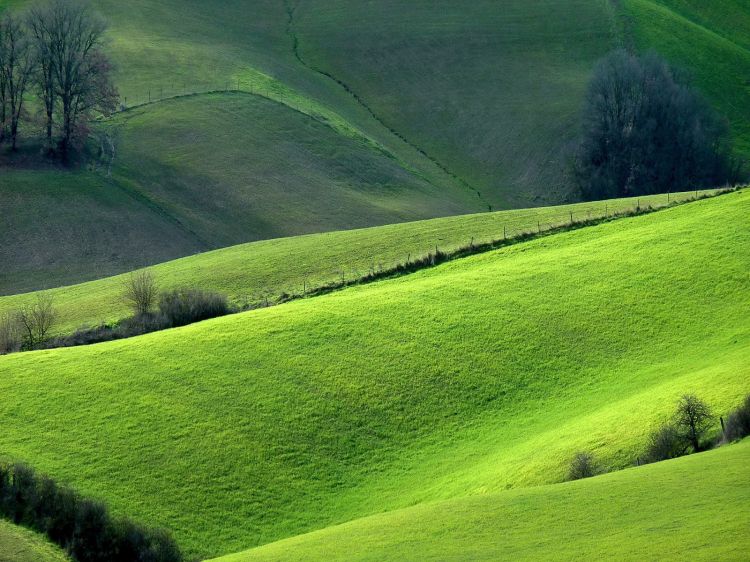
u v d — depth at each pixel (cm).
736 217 7306
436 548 3120
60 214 11281
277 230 12162
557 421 4934
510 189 14638
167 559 3853
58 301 7900
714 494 3073
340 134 14800
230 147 13650
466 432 5038
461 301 6372
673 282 6347
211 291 7275
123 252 10956
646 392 4850
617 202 8756
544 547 2909
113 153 12875
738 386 4328
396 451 4912
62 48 12375
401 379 5472
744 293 6075
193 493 4469
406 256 7712
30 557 3656
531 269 6856
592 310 6131
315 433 5006
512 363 5609
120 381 5416
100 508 3919
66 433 4866
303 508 4447
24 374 5500
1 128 12338
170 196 12344
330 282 7288
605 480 3538
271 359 5669
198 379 5444
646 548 2684
